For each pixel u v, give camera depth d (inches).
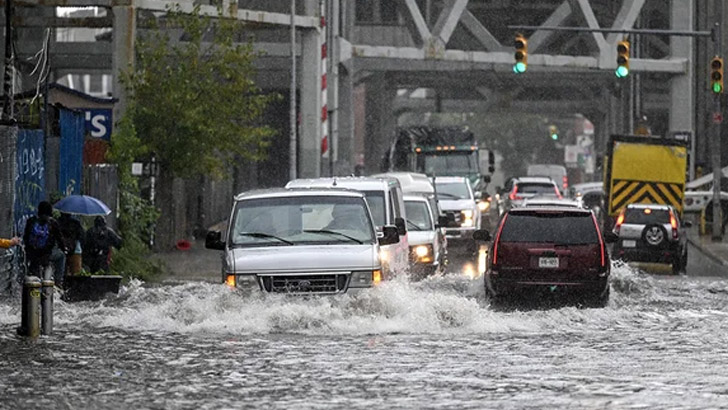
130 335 1642.5
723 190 6122.1
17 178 2486.5
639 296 2340.1
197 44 3897.6
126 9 3811.5
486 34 5959.6
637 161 4399.6
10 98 2539.4
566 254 2085.4
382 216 2263.8
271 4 4658.0
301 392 1187.3
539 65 5851.4
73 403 1130.7
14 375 1299.2
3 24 4072.3
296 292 1710.1
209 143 3878.0
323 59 4655.5
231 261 1724.9
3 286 2379.4
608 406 1106.1
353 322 1679.4
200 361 1397.6
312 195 1827.0
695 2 6574.8
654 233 3430.1
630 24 5910.4
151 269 3080.7
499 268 2094.0
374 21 7145.7
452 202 4035.4
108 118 3331.7
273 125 6958.7
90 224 2874.0
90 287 2171.5
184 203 4490.7
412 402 1129.4
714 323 1840.6
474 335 1654.8
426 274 2819.9
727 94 6594.5
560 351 1496.1
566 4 6146.7
